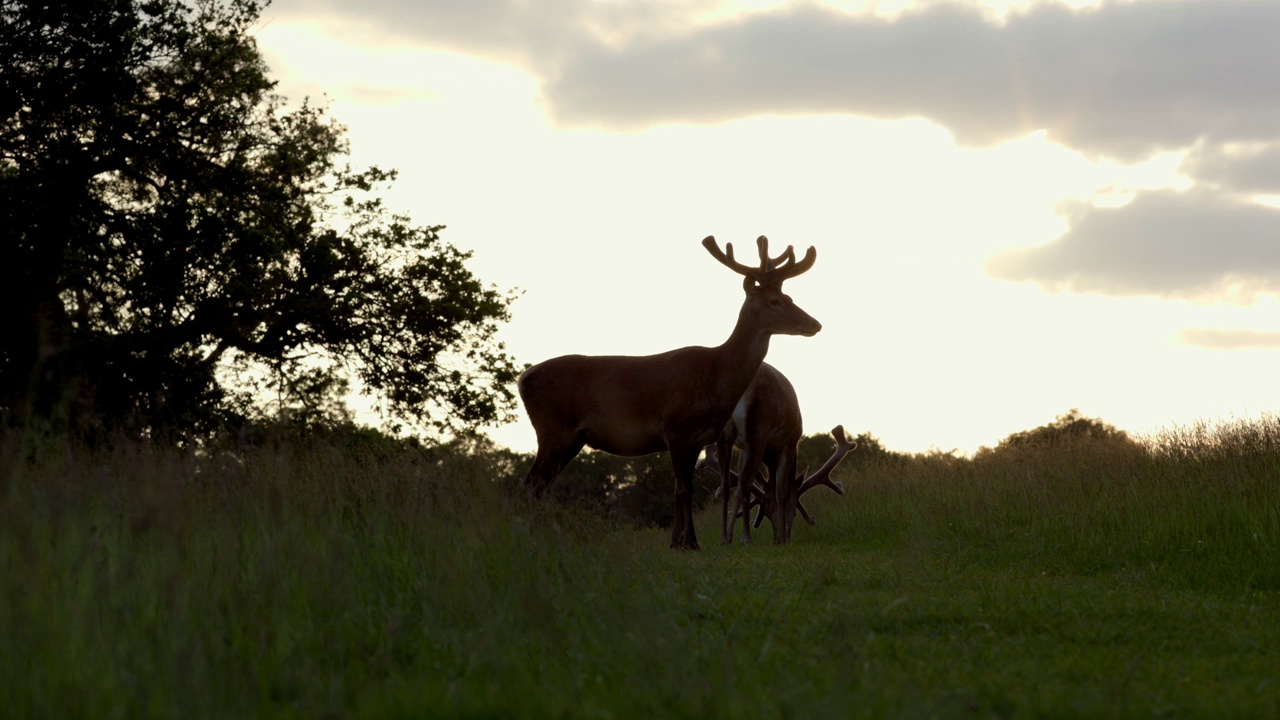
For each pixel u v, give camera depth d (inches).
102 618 364.2
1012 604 561.6
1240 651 448.5
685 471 987.3
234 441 641.6
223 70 1803.6
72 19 1622.8
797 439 1223.5
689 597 538.6
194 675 322.0
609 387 998.4
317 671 357.4
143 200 1740.9
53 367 582.9
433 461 684.7
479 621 430.3
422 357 1811.0
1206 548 761.0
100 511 470.0
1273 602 603.8
